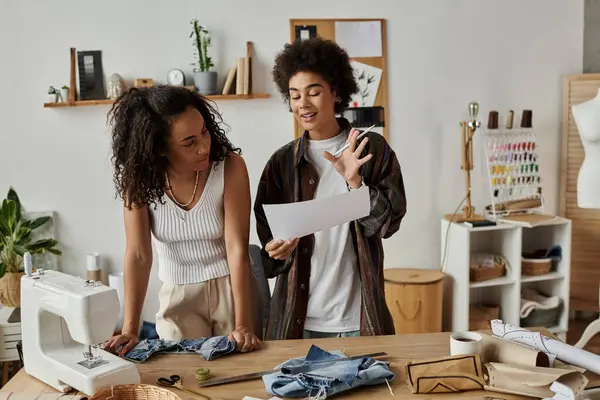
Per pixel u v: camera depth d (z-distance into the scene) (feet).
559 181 14.76
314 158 7.47
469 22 13.89
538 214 13.91
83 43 12.48
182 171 6.67
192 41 12.78
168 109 6.09
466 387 5.41
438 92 13.91
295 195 7.48
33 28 12.31
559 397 4.95
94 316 5.48
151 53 12.68
